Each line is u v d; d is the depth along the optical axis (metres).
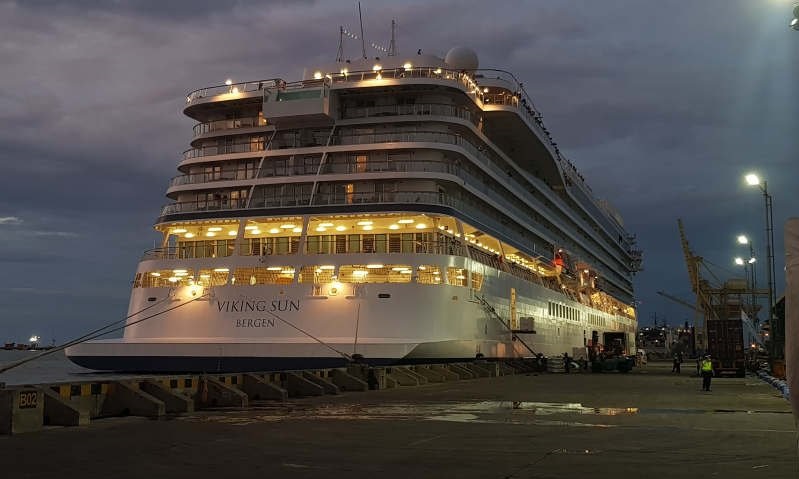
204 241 44.44
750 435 15.05
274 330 38.34
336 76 49.59
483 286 45.44
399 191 42.81
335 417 18.39
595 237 90.56
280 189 43.12
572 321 71.19
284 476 10.16
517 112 51.91
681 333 142.88
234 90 47.22
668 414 19.86
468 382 36.50
